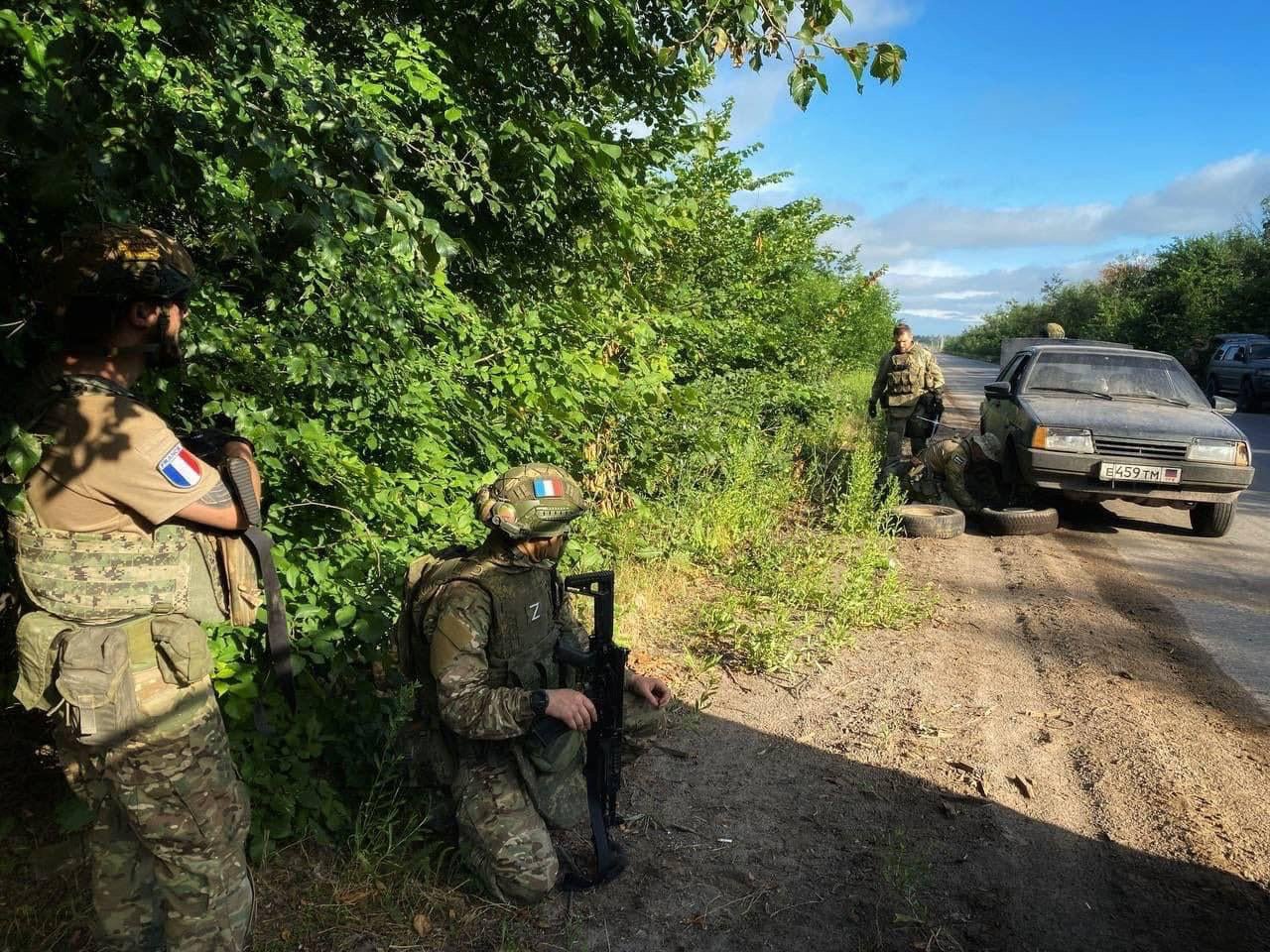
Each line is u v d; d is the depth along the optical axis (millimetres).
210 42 2270
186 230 3064
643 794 3383
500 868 2592
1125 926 2746
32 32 2020
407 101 4207
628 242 4977
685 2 4277
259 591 2076
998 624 5469
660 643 4855
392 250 2387
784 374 10938
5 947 2287
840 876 2945
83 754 1830
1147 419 7887
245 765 2777
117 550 1782
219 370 3037
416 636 2684
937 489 8680
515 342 4574
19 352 2193
